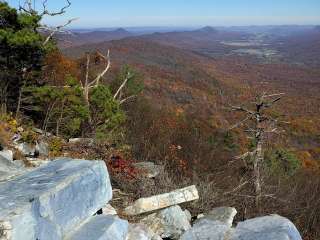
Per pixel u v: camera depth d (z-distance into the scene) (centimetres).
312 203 1284
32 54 1081
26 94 1124
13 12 1011
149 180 863
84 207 481
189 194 712
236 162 1406
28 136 845
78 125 1102
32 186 453
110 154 945
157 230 633
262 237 533
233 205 986
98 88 1247
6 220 371
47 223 413
